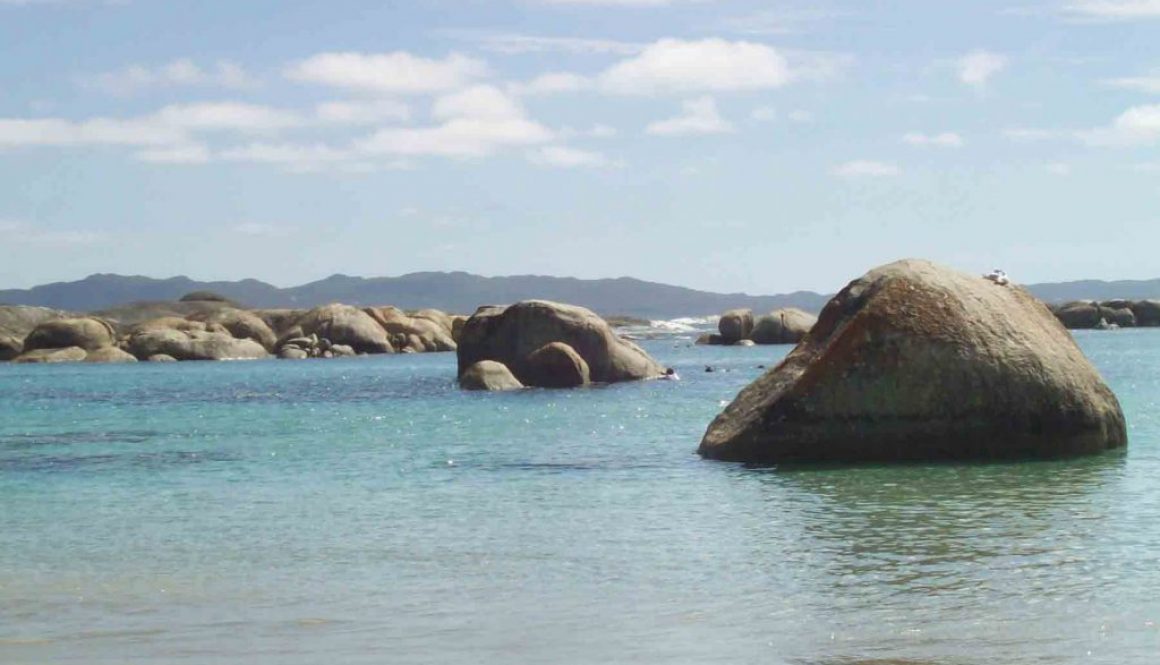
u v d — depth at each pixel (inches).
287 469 859.4
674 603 450.3
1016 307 850.1
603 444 979.9
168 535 603.2
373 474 821.9
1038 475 741.9
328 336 3410.4
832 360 813.2
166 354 3164.4
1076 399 815.1
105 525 633.6
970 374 799.7
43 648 403.5
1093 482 712.4
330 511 668.7
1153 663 368.2
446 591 475.8
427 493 729.0
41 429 1233.4
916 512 624.4
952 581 472.4
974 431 799.7
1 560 544.4
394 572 510.9
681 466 821.9
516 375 1795.0
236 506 692.1
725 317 3651.6
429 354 3467.0
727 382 1828.2
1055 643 389.4
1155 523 580.4
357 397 1653.5
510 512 652.7
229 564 531.2
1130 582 464.4
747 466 811.4
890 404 800.9
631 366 1856.5
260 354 3262.8
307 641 408.8
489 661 383.6
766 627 415.2
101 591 482.6
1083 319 4512.8
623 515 635.5
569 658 385.4
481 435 1079.0
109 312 4724.4
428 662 383.9
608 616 434.3
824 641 397.7
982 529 574.9
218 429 1206.3
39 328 3198.8
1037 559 507.2
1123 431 852.6
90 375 2460.6
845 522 600.4
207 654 395.2
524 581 490.3
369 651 396.5
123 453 986.1
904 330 807.7
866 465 796.0
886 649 387.5
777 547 543.8
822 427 807.1
